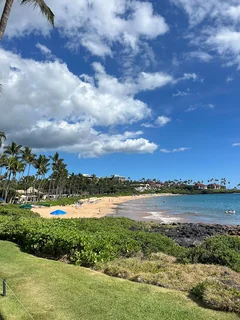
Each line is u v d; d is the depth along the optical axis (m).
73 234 10.41
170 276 7.42
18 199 87.38
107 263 8.84
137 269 8.27
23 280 7.14
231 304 5.48
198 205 86.50
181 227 32.78
